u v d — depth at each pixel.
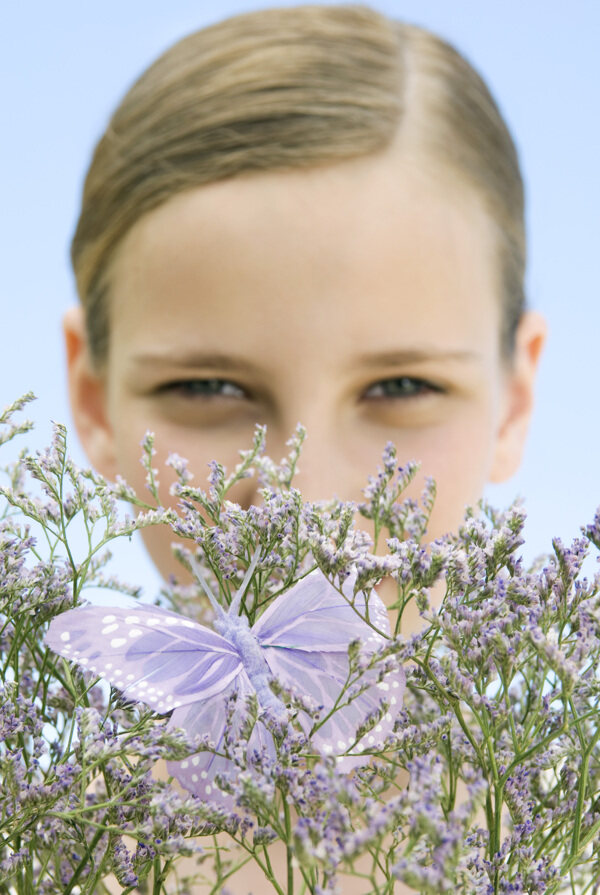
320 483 0.46
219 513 0.36
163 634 0.34
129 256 0.49
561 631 0.34
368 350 0.47
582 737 0.33
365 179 0.48
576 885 0.36
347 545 0.34
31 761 0.35
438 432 0.48
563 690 0.33
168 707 0.33
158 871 0.34
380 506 0.38
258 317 0.47
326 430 0.47
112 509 0.36
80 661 0.33
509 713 0.35
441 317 0.48
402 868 0.30
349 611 0.35
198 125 0.48
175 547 0.41
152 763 0.33
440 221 0.49
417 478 0.48
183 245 0.47
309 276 0.47
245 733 0.33
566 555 0.34
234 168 0.47
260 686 0.34
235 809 0.34
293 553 0.35
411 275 0.48
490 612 0.33
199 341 0.47
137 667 0.34
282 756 0.33
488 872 0.33
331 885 0.31
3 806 0.34
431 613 0.33
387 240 0.47
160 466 0.48
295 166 0.47
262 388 0.47
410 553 0.34
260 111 0.48
